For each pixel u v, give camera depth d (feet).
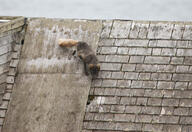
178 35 147.23
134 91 139.74
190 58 142.41
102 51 148.56
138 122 134.31
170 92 137.28
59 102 141.79
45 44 153.28
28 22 158.51
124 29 151.84
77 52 146.00
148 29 150.30
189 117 131.75
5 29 150.71
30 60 151.02
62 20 157.58
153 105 136.15
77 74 145.69
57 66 148.46
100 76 144.15
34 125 139.44
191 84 137.39
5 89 147.43
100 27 153.58
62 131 136.87
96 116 137.59
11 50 153.17
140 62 144.56
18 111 142.82
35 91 145.18
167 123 132.26
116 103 138.72
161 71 141.79
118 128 134.62
